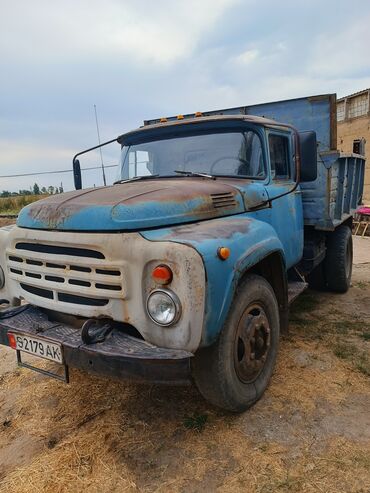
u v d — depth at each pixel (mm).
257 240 2713
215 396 2555
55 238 2504
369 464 2271
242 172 3484
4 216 18859
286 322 3330
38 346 2529
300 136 3529
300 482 2172
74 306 2521
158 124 3857
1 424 2916
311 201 4516
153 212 2445
